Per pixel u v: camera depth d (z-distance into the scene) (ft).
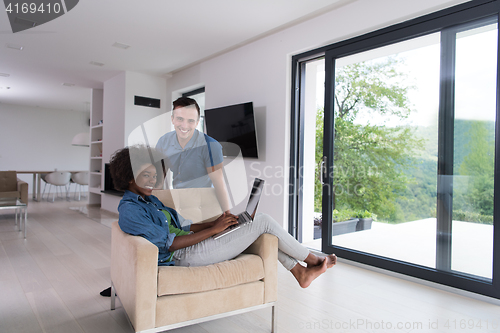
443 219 7.91
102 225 14.92
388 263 8.85
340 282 8.19
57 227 14.35
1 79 19.43
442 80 7.97
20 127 29.07
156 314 4.57
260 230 5.61
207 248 5.43
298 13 10.48
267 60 12.31
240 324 5.86
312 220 12.43
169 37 12.55
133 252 4.56
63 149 31.19
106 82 19.36
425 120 8.27
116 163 5.14
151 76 18.13
